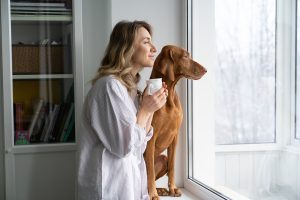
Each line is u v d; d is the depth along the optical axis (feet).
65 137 6.75
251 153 5.13
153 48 5.16
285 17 4.42
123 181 4.69
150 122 5.08
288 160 4.37
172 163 5.79
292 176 4.29
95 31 7.14
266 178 4.78
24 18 6.55
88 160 4.84
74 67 6.61
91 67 7.14
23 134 6.62
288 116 4.37
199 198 5.99
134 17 6.49
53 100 6.73
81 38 6.56
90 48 7.14
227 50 5.70
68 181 6.68
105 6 7.13
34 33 6.62
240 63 5.37
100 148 4.74
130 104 4.77
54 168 6.63
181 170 6.82
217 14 5.93
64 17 6.66
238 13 5.42
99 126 4.65
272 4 4.67
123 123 4.54
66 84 6.75
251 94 5.14
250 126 5.13
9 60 6.39
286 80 4.41
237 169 5.47
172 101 5.33
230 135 5.61
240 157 5.41
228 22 5.67
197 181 6.45
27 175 6.55
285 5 4.42
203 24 6.24
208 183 6.16
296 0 4.24
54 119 6.74
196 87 6.56
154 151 5.45
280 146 4.52
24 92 6.63
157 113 5.26
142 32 5.04
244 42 5.29
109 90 4.63
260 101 4.92
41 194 6.60
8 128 6.42
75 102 6.62
